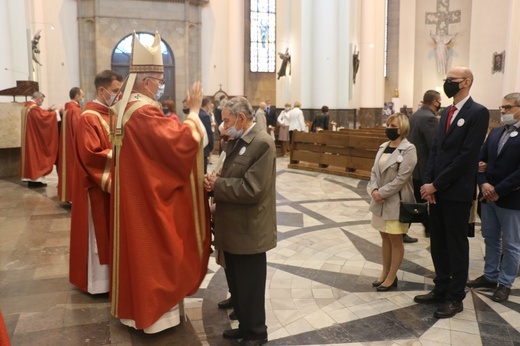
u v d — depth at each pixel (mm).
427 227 5801
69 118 6234
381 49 22719
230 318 3602
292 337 3377
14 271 4078
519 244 3926
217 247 3113
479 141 3547
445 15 25609
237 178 2967
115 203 2938
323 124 14086
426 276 4559
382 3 22516
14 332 3006
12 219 5832
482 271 4668
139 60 2912
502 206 3918
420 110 5449
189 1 20781
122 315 2977
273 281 4445
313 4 16578
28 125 7941
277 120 15695
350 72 18172
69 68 19484
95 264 3537
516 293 4125
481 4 22344
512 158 3938
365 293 4168
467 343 3281
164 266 2857
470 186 3607
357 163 10195
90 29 19562
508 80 18734
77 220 3553
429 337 3369
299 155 11602
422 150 5379
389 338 3359
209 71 22125
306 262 4961
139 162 2785
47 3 18875
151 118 2783
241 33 22344
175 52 20672
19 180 8812
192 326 3182
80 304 3432
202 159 3057
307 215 6945
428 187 3738
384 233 4234
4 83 10266
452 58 25688
